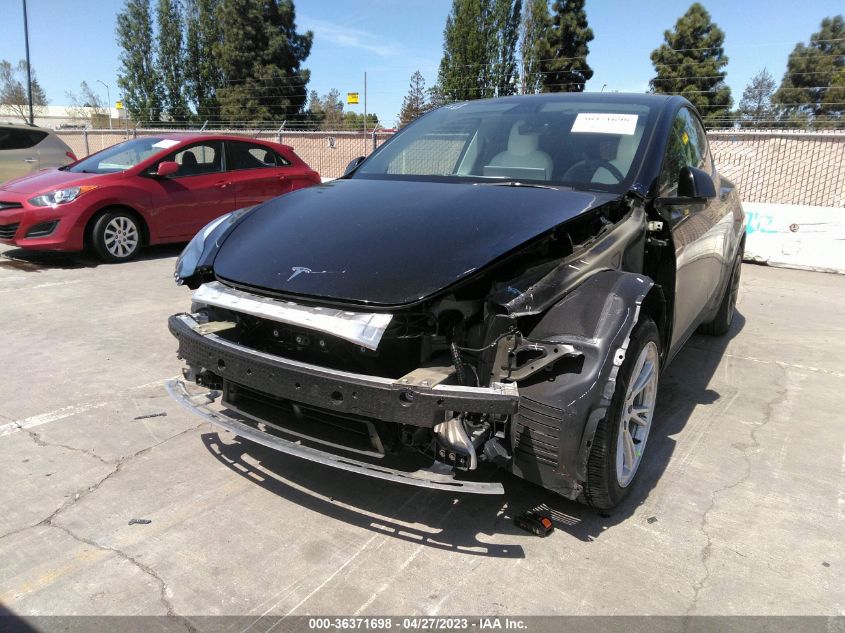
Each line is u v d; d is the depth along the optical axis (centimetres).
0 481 276
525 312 213
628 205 286
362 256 238
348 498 270
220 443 315
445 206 267
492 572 225
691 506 270
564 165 316
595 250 253
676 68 3075
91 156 833
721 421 357
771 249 839
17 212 686
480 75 3033
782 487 287
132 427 329
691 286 350
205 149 820
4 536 239
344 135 1728
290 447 230
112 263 739
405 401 204
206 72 4184
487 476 281
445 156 355
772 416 365
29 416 338
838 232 791
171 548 234
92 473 284
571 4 3025
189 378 280
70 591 211
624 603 211
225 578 219
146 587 214
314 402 217
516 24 3159
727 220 432
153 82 4144
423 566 228
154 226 763
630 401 255
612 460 238
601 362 220
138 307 554
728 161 1268
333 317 218
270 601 209
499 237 234
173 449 308
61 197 695
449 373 215
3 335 470
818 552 240
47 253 793
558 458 221
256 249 263
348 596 212
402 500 269
